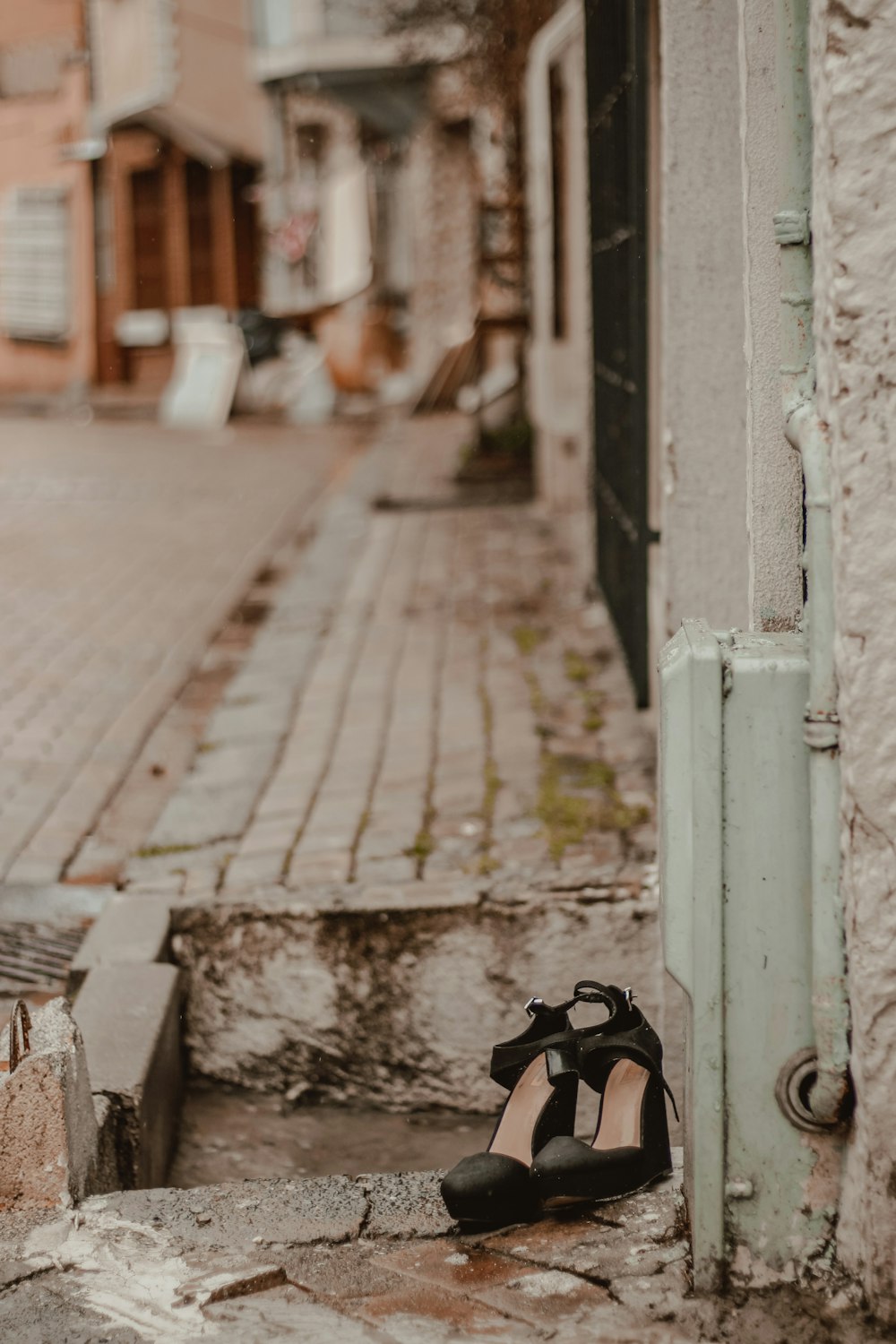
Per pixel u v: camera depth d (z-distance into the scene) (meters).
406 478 13.34
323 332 23.44
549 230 10.41
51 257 25.77
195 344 21.72
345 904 3.82
